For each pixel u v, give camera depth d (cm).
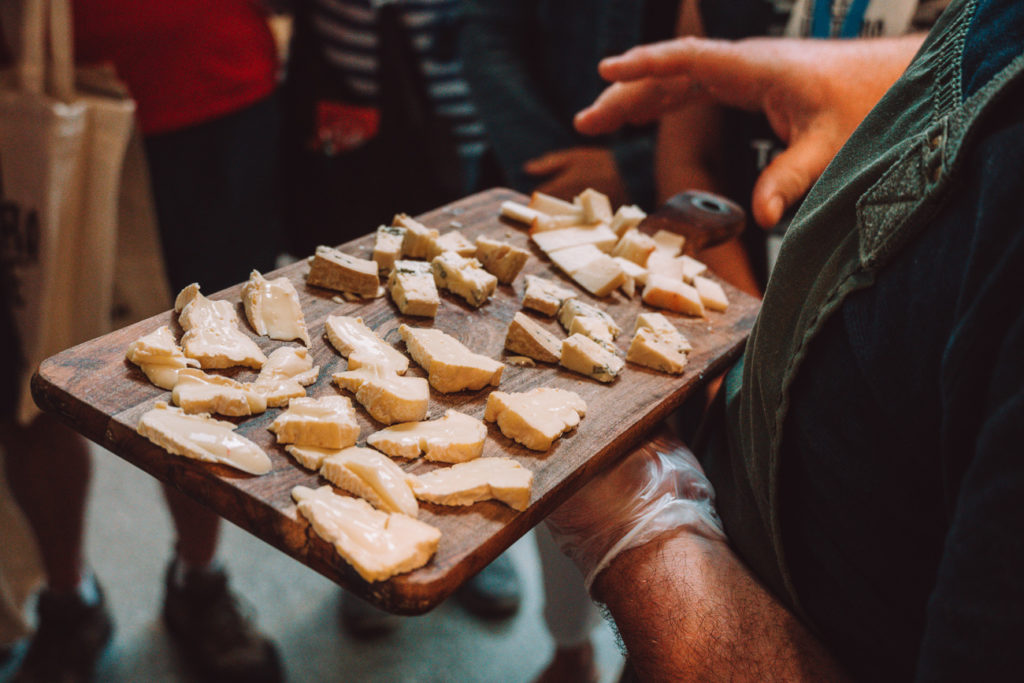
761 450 70
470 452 76
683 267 116
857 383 58
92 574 178
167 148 152
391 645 185
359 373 82
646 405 88
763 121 146
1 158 130
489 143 184
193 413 74
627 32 164
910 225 53
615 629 78
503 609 191
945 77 54
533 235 117
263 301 90
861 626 64
